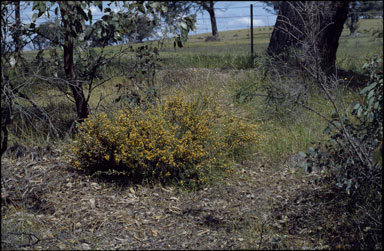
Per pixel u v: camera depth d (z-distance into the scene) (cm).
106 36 519
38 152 538
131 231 395
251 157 565
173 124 528
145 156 472
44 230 384
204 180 488
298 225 397
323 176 477
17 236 368
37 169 502
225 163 534
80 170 509
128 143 475
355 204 403
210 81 809
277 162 548
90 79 603
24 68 464
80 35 540
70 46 553
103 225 402
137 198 459
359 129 378
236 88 765
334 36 867
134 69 626
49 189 461
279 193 467
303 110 661
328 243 364
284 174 514
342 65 1036
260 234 385
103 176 504
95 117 531
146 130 491
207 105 589
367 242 357
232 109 666
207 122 544
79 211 424
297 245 362
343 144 386
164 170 494
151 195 467
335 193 438
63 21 494
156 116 507
